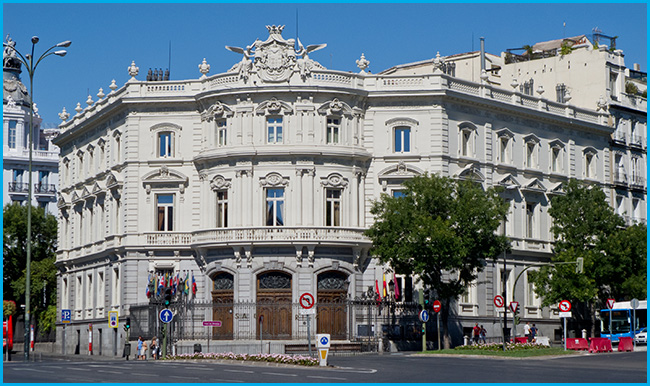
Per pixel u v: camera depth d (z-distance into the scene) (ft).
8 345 248.93
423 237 260.42
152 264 299.38
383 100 295.28
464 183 280.72
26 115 458.50
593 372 177.68
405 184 273.13
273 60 287.48
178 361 230.89
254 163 286.87
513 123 317.63
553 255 326.85
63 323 352.69
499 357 229.04
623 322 300.81
